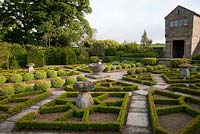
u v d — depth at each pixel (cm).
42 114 633
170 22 2736
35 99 777
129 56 2891
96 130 506
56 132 502
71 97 844
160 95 869
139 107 703
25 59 2214
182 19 2592
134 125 540
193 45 2531
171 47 2747
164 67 1930
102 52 2970
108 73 1694
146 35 4375
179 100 725
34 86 950
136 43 3328
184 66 1311
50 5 2841
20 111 676
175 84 1058
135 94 905
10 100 769
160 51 2953
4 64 1886
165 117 600
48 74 1405
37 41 2952
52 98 848
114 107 639
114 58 2764
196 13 2481
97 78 1387
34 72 1488
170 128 514
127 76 1370
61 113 639
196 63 2059
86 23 3195
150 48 3017
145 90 986
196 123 488
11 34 3014
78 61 2566
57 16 2772
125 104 675
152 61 2312
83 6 3138
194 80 1162
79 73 1638
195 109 657
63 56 2541
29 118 566
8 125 555
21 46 2244
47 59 2508
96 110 647
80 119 580
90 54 2947
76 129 509
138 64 2216
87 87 659
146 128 520
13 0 2814
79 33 3167
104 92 864
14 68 2008
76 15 3075
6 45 1819
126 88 968
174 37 2698
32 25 2945
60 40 3244
